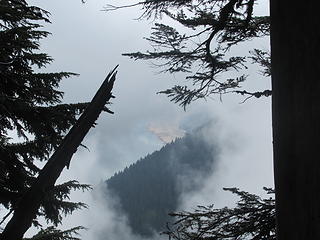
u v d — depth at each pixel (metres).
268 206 4.87
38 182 1.53
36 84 7.73
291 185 1.46
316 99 1.43
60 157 1.57
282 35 1.55
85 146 6.09
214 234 4.80
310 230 1.39
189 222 4.98
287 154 1.49
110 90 1.68
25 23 7.71
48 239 8.09
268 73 6.37
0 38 7.22
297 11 1.51
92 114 1.64
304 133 1.44
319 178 1.39
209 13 5.90
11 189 7.60
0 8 7.16
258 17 5.96
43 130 7.63
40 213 7.98
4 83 7.76
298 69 1.49
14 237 1.47
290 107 1.50
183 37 5.88
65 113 7.66
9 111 7.54
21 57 7.47
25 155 7.94
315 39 1.46
